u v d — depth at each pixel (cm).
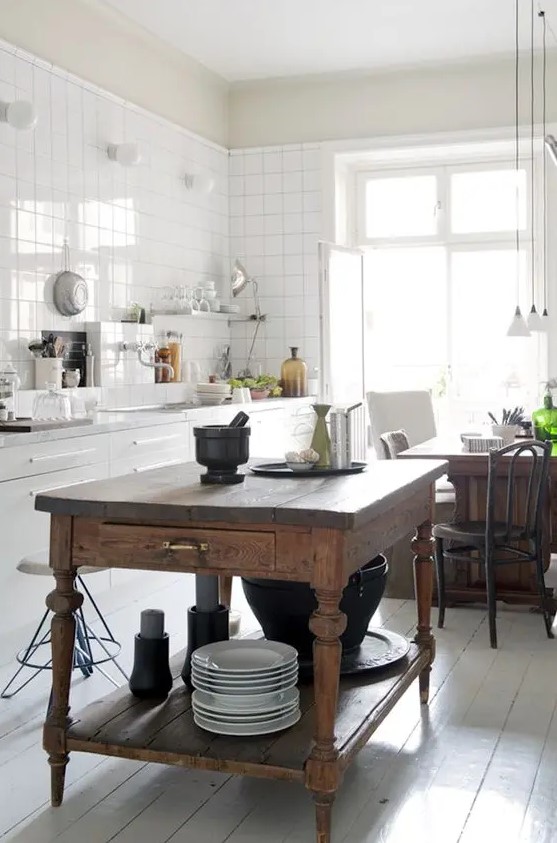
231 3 590
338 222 760
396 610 467
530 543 470
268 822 253
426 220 767
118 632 434
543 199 734
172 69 688
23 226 523
